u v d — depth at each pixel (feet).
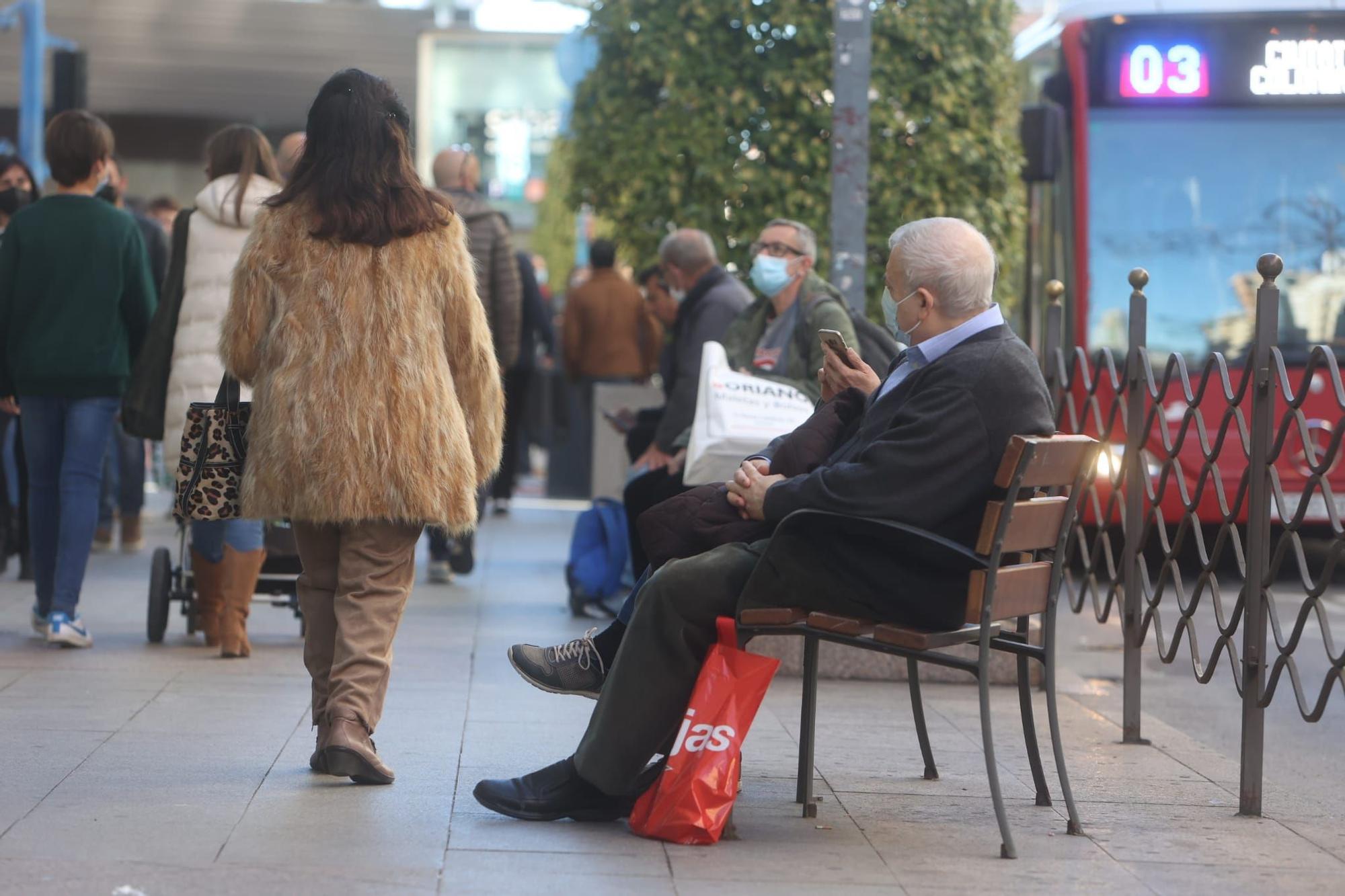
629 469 41.01
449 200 22.16
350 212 21.25
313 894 16.61
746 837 19.72
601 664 21.40
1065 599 46.78
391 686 28.89
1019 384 19.56
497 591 43.32
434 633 35.65
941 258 20.16
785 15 44.09
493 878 17.52
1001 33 45.44
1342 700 33.06
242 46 101.91
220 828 19.03
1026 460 18.71
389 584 21.71
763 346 31.19
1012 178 45.88
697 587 19.70
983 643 19.13
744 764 23.88
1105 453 46.93
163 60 102.06
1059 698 30.89
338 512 20.80
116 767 22.06
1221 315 49.14
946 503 19.36
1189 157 49.65
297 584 22.38
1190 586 49.83
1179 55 49.62
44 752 22.84
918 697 23.22
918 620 19.57
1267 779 25.17
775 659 19.77
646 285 45.96
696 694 19.63
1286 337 48.83
